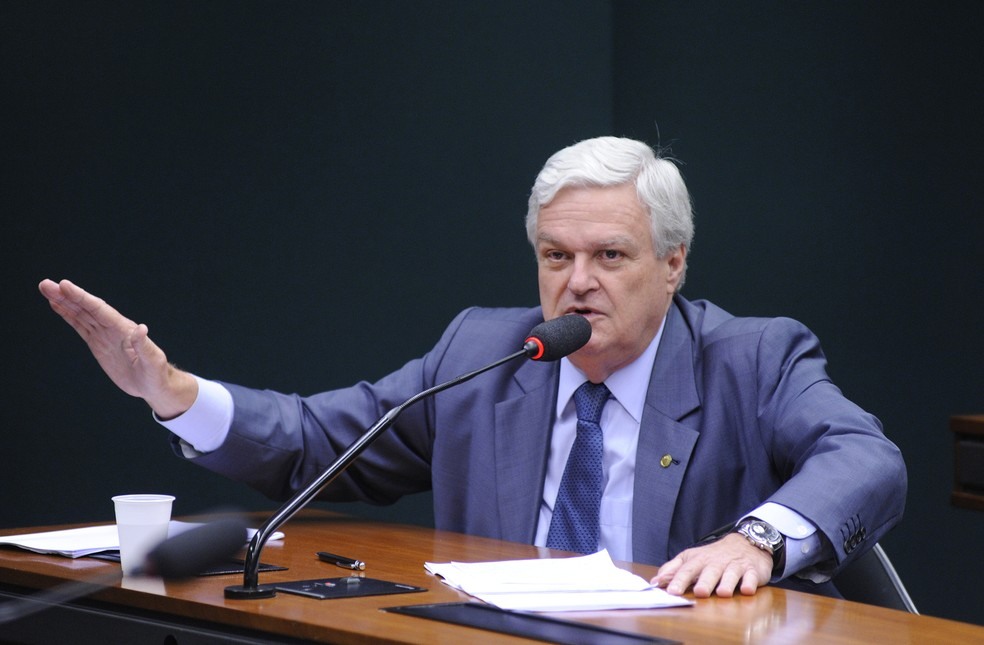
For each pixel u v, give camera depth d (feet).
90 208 41.73
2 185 40.37
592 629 14.28
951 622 15.76
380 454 27.78
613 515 24.82
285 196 44.93
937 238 46.75
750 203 49.67
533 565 18.74
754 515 19.45
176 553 17.39
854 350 47.78
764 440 24.43
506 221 49.24
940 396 46.52
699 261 50.39
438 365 27.89
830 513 19.60
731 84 50.26
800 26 49.19
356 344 46.03
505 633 13.85
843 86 48.39
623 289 24.64
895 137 47.55
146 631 15.71
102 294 41.63
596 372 25.38
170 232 42.86
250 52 44.45
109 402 41.96
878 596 22.59
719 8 50.55
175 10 43.14
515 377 26.68
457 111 48.32
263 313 44.32
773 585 23.53
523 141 49.65
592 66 51.24
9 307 40.47
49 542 20.20
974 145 46.26
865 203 47.91
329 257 45.65
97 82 41.91
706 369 25.44
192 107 43.42
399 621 14.40
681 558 18.48
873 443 21.84
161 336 42.34
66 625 16.71
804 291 48.60
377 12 46.83
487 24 48.98
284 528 24.13
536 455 25.67
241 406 25.22
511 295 49.26
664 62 51.37
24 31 40.86
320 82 45.68
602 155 25.05
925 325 46.83
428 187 47.62
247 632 14.88
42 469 40.68
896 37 47.67
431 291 47.57
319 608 15.19
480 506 25.90
